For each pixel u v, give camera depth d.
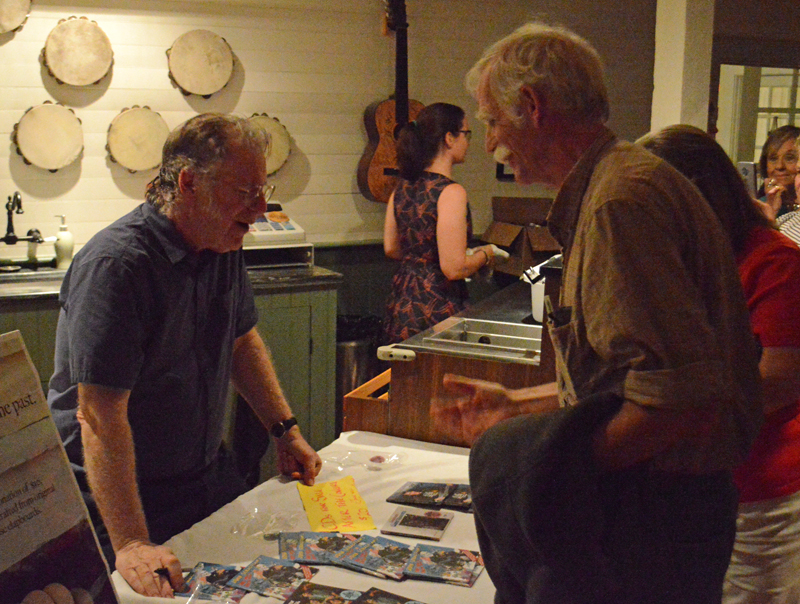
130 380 1.51
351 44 4.07
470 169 4.48
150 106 3.69
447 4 4.25
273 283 3.27
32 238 3.35
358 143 4.17
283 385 3.37
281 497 1.64
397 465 1.79
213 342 1.75
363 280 4.27
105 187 3.65
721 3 4.77
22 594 0.82
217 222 1.57
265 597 1.24
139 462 1.70
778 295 1.36
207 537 1.46
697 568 0.97
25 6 3.35
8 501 0.82
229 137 1.53
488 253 3.24
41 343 2.97
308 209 4.11
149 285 1.55
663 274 0.89
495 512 1.01
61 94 3.51
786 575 1.52
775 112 5.08
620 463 0.94
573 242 1.04
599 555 0.96
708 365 0.87
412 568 1.31
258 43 3.87
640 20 4.70
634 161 0.96
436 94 4.31
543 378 1.82
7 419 0.83
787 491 1.49
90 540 0.92
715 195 1.38
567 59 1.01
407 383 1.96
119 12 3.56
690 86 2.96
